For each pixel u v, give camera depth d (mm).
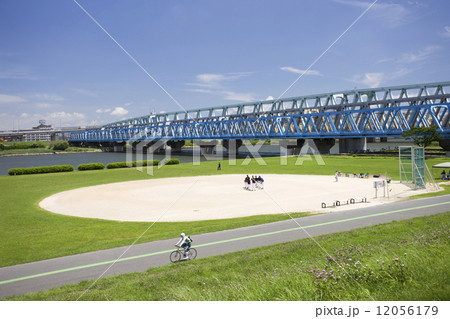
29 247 19719
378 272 10391
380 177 50500
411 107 80250
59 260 17375
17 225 25188
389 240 16875
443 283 8961
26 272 15789
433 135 72562
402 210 26828
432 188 38469
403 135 78562
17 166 112688
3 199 36781
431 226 19219
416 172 38906
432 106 76125
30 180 52719
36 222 26094
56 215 28641
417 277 9703
